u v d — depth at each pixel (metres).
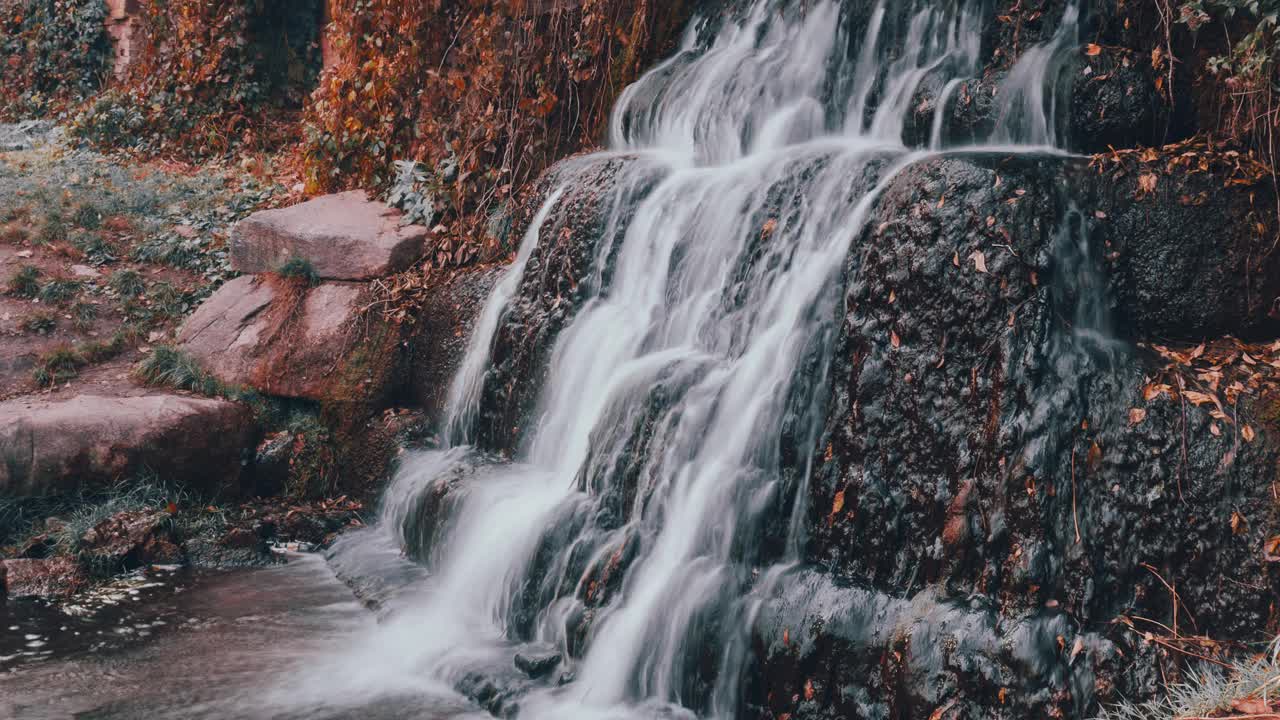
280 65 16.61
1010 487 4.59
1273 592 4.19
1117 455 4.51
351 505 9.08
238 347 9.61
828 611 4.91
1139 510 4.43
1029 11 6.39
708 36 9.05
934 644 4.54
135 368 9.58
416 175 10.33
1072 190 4.97
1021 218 4.87
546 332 7.81
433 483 7.72
